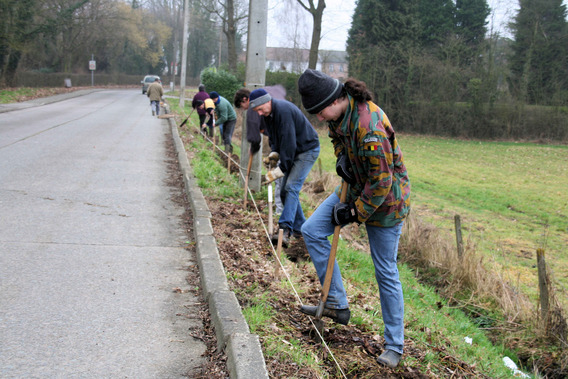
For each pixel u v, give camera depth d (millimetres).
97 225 5770
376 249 3244
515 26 35219
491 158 24297
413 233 8617
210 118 13961
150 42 69812
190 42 79250
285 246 5574
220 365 2971
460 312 6562
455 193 15516
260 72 7879
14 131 13789
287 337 3344
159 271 4508
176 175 9188
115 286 4094
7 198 6605
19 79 34406
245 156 7934
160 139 14398
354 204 3070
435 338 4379
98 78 55812
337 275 3469
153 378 2840
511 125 32531
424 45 39625
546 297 6105
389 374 3137
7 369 2809
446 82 33000
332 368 3115
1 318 3406
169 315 3654
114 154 10961
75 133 14305
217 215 6230
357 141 2916
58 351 3049
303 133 5582
